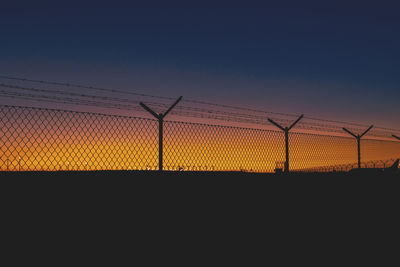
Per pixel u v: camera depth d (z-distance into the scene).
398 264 4.09
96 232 3.65
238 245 4.26
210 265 3.71
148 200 4.10
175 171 4.41
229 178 4.82
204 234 4.30
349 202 5.89
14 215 3.28
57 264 3.37
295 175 5.50
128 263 3.61
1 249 3.15
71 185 3.62
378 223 5.68
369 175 6.30
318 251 4.35
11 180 3.34
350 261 4.12
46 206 3.45
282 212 5.17
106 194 3.81
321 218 5.38
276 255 4.12
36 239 3.33
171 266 3.62
